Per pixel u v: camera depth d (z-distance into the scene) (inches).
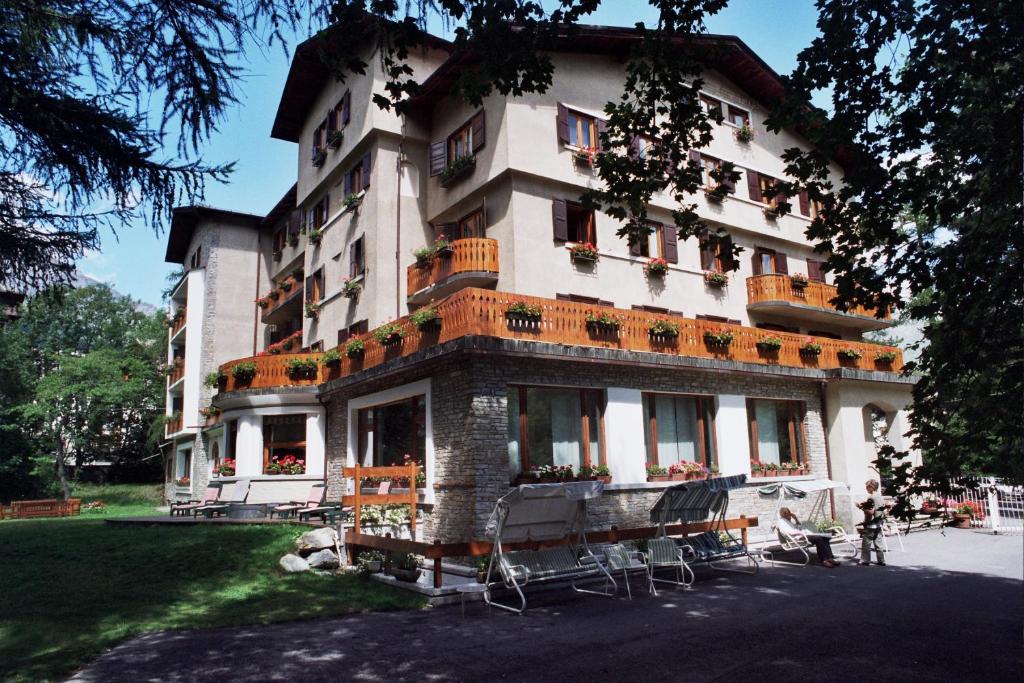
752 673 258.5
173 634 324.8
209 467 1072.2
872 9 254.4
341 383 713.0
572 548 423.5
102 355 1440.7
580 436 595.5
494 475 523.5
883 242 287.0
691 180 329.1
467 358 538.6
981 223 265.6
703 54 305.6
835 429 778.8
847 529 746.2
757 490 703.1
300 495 780.0
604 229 735.7
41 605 371.6
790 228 916.0
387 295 769.6
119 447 1662.2
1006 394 245.1
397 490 614.2
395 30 242.1
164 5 210.4
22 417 1417.3
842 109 270.8
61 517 956.6
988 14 240.2
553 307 577.6
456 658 281.0
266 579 440.8
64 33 216.7
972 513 801.6
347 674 259.4
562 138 717.9
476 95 288.0
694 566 545.6
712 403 694.5
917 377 831.7
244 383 821.9
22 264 257.1
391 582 428.8
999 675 256.8
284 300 1045.8
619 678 252.2
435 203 800.3
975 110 259.4
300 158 1036.5
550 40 274.1
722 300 829.8
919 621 347.6
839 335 979.3
